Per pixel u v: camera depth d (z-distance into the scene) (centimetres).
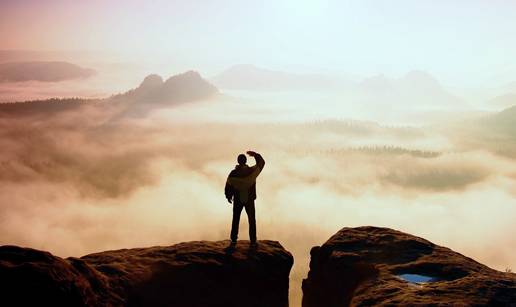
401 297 749
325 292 1000
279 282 992
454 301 711
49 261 661
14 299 589
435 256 945
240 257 978
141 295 799
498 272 868
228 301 874
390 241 1037
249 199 1041
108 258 921
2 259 637
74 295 646
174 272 884
